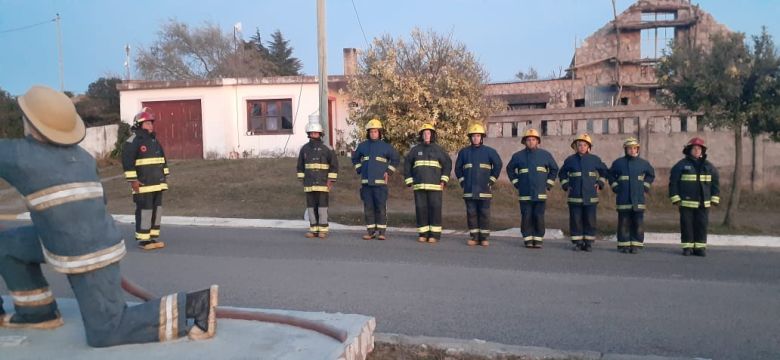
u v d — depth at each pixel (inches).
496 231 525.7
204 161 948.0
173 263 377.4
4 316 208.5
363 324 207.3
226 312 220.4
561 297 298.4
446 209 647.1
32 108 182.1
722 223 534.9
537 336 240.1
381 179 477.1
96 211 188.4
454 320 260.1
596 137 700.7
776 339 237.6
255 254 408.2
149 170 423.5
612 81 1339.8
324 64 567.5
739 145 520.1
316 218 487.5
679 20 1317.7
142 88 1031.0
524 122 723.4
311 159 481.4
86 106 1251.2
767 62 477.1
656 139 685.3
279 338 199.5
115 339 189.6
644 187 431.2
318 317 214.8
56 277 338.0
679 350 225.1
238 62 1740.9
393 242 465.4
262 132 1020.5
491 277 341.1
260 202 677.9
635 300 293.6
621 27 1339.8
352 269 359.6
